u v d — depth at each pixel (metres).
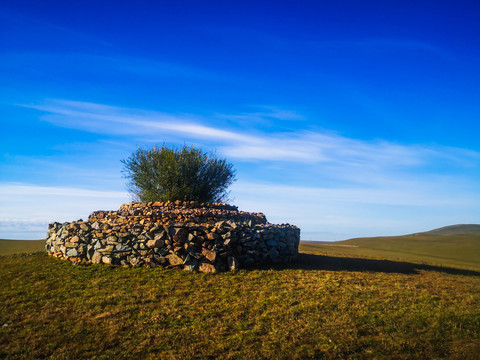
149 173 19.19
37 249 18.92
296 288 11.32
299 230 18.52
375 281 12.65
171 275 12.07
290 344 7.43
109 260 13.09
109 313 8.93
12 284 11.16
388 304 9.97
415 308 9.74
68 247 14.06
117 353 7.07
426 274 15.12
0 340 7.54
